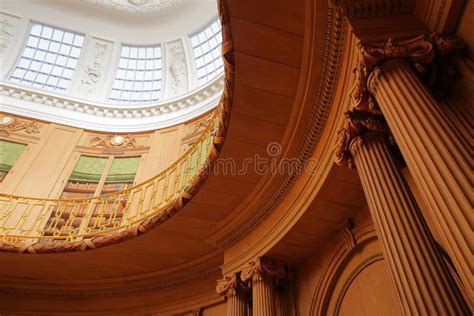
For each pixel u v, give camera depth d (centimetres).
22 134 945
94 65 1245
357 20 256
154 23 1320
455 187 153
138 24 1320
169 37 1303
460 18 215
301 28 308
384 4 256
